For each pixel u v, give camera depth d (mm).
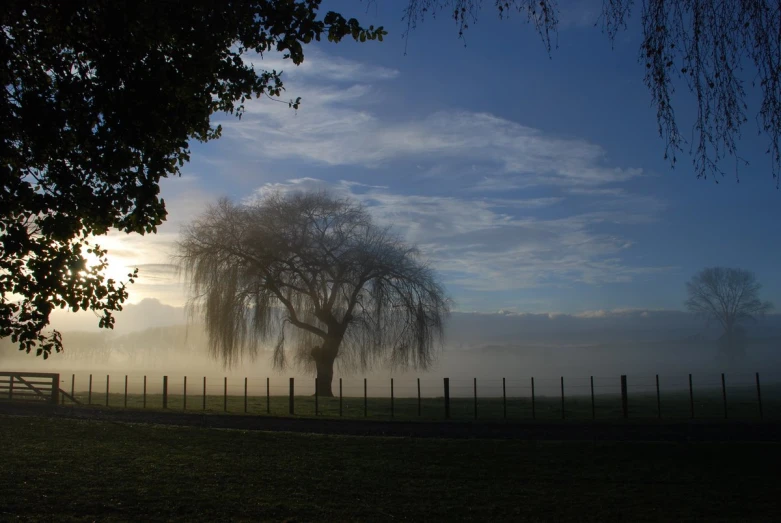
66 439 14469
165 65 8609
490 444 13930
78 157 8977
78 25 8805
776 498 9875
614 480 11008
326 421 19094
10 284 8852
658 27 7684
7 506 9031
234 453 13094
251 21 9258
